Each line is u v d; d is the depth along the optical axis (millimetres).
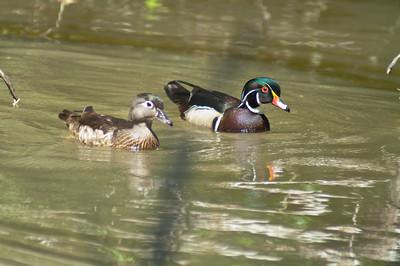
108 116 15906
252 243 11836
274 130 17094
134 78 19438
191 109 17531
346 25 25094
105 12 24812
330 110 18297
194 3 26734
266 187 13859
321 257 11500
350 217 12820
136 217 12461
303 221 12625
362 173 14695
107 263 11016
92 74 19469
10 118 16391
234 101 17375
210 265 11141
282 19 25375
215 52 21844
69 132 15945
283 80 20047
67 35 22391
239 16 25438
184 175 14219
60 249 11320
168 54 21391
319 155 15562
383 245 11930
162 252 11406
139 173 14188
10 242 11422
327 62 21562
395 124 17562
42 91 18078
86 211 12570
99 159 14773
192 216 12586
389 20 25891
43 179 13680
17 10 24406
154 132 16531
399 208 13219
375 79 20562
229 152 15578
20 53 20609
